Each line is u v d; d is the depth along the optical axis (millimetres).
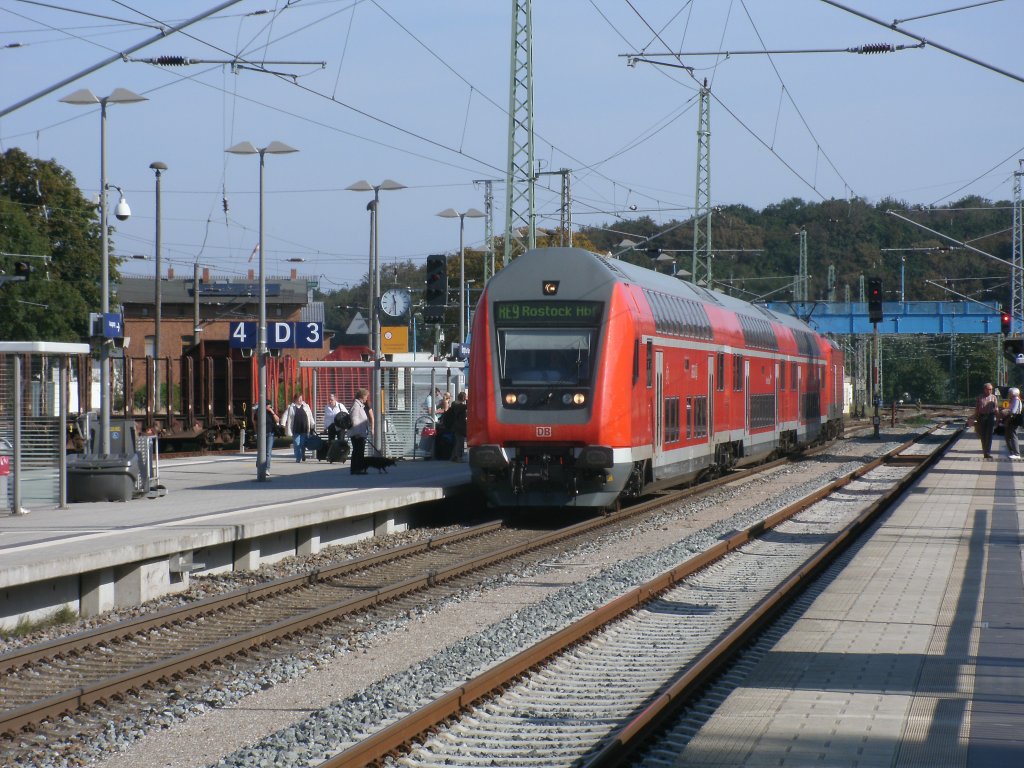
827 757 11234
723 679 15922
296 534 30375
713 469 47312
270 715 14734
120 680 15578
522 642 18703
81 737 13719
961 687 14047
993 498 39750
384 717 14156
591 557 28969
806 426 67500
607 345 33688
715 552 27938
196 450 70812
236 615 21750
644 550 30172
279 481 41688
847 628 17844
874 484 49781
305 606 22766
